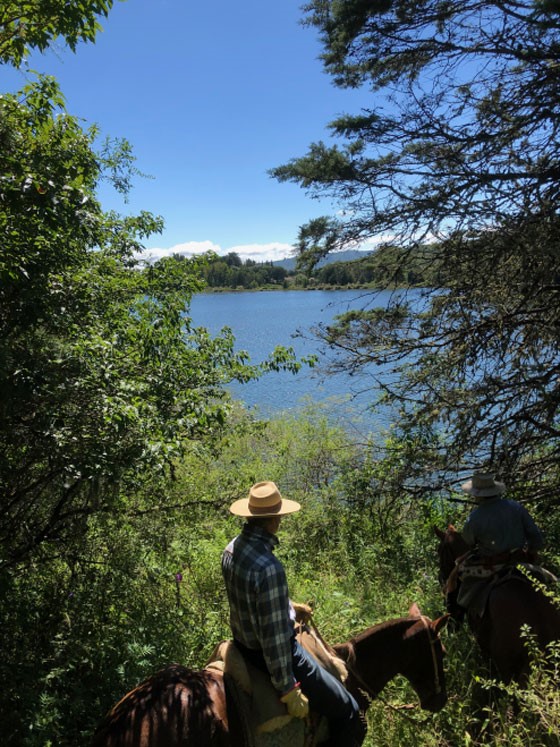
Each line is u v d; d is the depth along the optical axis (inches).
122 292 279.6
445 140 276.7
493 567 204.2
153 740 112.7
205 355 284.5
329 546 357.1
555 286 271.4
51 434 178.4
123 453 189.0
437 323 300.7
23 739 158.7
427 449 312.7
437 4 274.5
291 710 121.5
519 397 283.9
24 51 197.3
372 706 188.4
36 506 216.8
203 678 128.1
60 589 222.1
